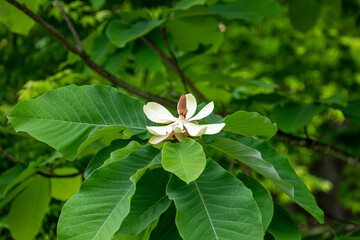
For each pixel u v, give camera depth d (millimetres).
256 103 2859
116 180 1268
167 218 1349
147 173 1314
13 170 2035
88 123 1384
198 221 1188
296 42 4895
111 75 2246
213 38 2479
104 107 1403
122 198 1243
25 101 1380
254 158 1291
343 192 4582
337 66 4750
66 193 2254
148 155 1313
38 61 3170
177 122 1314
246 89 3010
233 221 1186
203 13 2213
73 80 2742
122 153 1312
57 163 2090
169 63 2383
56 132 1358
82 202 1230
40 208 2141
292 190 1302
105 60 2525
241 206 1200
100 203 1232
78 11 3018
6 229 2602
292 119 2213
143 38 2363
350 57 4906
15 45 3266
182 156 1208
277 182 1312
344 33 5539
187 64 2807
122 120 1396
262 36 5090
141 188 1294
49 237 2586
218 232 1175
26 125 1362
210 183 1247
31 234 2176
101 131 1322
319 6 3137
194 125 1300
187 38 2463
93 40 2434
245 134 1404
